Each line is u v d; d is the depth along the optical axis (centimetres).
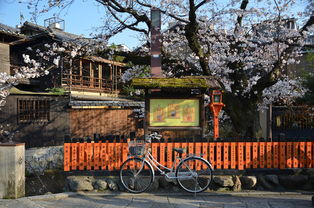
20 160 595
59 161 1370
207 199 580
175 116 656
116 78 2278
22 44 1920
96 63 2172
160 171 614
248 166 649
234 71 1011
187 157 622
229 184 625
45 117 1413
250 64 1092
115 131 1538
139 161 622
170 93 663
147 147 643
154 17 764
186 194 611
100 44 1041
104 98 2011
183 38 1177
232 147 650
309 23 873
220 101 691
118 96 2292
